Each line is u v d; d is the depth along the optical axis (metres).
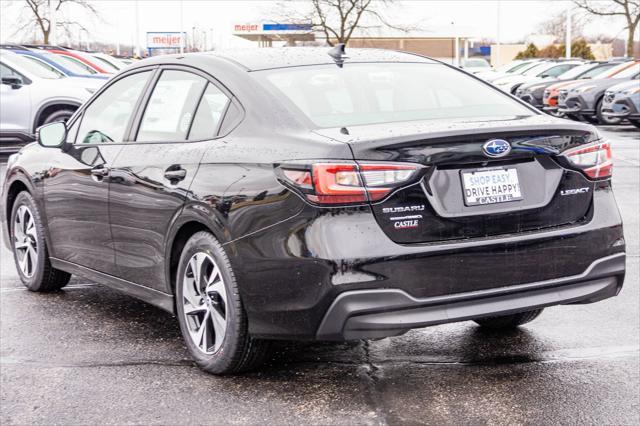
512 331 5.04
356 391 4.09
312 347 4.78
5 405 3.99
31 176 5.95
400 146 3.75
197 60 4.80
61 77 15.06
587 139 4.18
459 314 3.81
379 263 3.67
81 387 4.21
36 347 4.86
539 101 26.28
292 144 3.92
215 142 4.34
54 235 5.77
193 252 4.36
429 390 4.08
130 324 5.32
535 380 4.20
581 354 4.59
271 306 3.90
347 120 4.12
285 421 3.75
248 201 3.98
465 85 4.77
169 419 3.80
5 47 16.69
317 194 3.70
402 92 4.50
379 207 3.71
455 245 3.79
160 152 4.68
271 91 4.27
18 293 6.17
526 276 3.95
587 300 4.16
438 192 3.80
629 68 22.34
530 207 3.98
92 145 5.32
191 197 4.31
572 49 74.50
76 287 6.35
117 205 4.96
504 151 3.90
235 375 4.34
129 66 5.39
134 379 4.31
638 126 20.88
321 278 3.69
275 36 60.06
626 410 3.81
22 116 14.43
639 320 5.23
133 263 4.92
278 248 3.82
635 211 9.38
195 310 4.41
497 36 55.81
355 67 4.69
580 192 4.14
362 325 3.69
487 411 3.81
